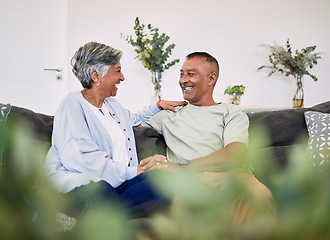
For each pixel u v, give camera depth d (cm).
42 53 456
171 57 450
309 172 24
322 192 23
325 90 452
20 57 455
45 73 457
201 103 202
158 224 24
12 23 454
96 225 23
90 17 446
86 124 168
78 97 172
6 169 26
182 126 194
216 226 24
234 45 450
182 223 24
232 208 27
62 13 455
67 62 449
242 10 450
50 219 25
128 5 447
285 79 451
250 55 451
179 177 25
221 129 192
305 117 203
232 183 26
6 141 27
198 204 24
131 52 448
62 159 155
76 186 139
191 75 199
